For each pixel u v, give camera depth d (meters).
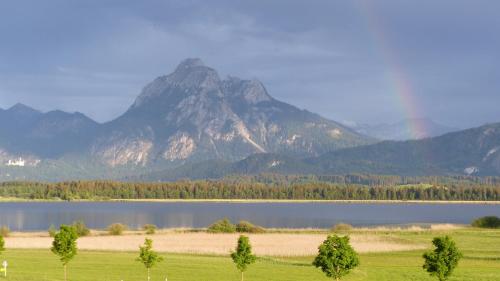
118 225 151.62
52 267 86.12
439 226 183.62
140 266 88.75
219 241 128.38
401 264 98.12
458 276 83.44
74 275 78.94
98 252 108.00
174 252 109.62
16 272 80.38
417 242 130.12
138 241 127.06
